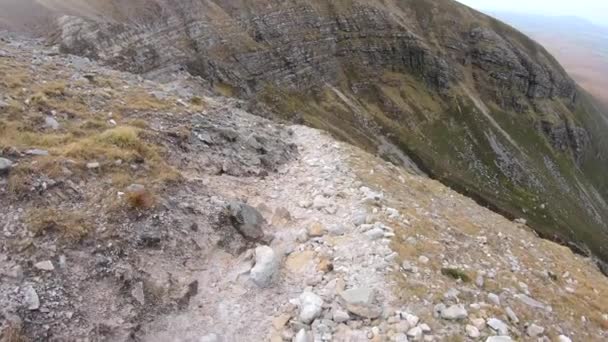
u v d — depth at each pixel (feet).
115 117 56.85
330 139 86.58
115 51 268.82
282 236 43.11
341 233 44.37
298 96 532.73
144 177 42.52
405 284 36.60
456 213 70.18
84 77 73.36
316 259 39.45
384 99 629.92
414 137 592.19
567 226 560.20
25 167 36.47
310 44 578.25
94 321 28.35
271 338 31.17
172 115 63.98
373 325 32.24
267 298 34.73
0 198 33.63
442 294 36.78
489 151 650.43
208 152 56.85
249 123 79.15
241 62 464.65
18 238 31.01
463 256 47.88
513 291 43.11
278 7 558.15
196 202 42.16
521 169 651.25
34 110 50.60
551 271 57.16
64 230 32.32
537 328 37.19
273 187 55.67
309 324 32.32
